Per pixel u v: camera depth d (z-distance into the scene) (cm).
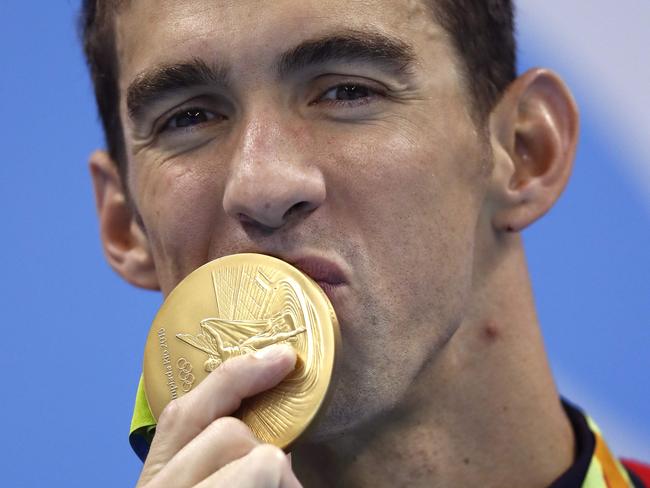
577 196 1455
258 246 895
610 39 1445
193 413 839
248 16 905
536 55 1451
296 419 835
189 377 882
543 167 1067
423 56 947
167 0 943
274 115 905
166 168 961
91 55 1125
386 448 1015
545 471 1073
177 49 923
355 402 908
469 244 976
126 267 1163
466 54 998
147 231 1002
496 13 1059
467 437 1033
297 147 898
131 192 1045
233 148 930
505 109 1054
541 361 1084
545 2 1452
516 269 1067
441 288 939
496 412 1044
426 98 944
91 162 1187
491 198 1029
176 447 838
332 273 891
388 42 923
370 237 907
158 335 899
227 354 868
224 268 888
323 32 903
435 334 942
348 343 900
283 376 841
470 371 1028
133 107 973
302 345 848
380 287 907
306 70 909
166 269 984
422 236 927
